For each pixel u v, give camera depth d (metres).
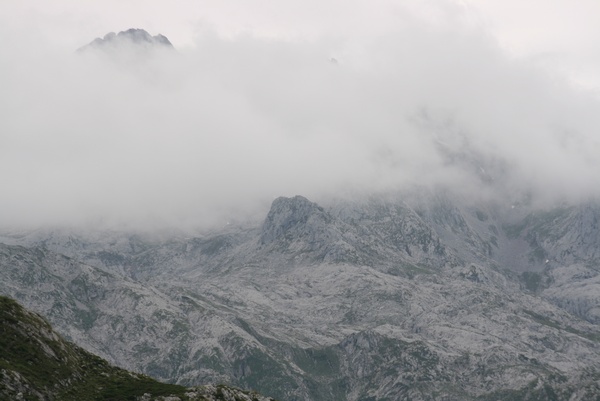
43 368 175.38
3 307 183.12
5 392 157.25
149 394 185.75
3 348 173.25
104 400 177.50
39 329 185.62
